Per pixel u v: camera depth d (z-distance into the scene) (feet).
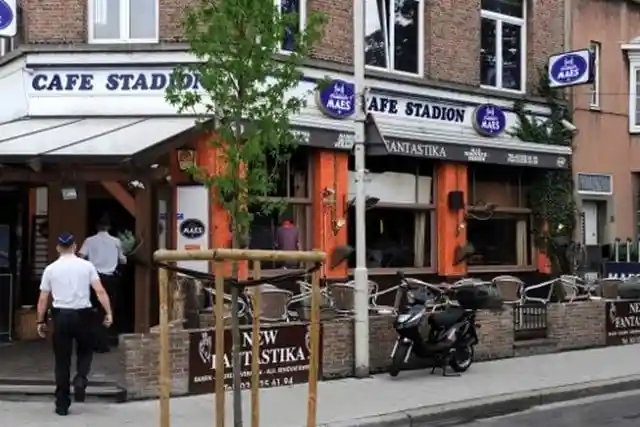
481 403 35.58
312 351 23.49
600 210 70.03
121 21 48.78
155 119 47.26
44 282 32.48
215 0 31.96
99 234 43.06
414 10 58.75
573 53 62.75
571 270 64.75
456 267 58.80
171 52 47.44
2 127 46.52
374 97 54.80
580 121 67.62
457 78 59.82
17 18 49.03
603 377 42.24
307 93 40.16
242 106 27.86
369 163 55.52
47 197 48.67
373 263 55.83
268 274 48.24
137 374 34.68
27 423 30.81
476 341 43.32
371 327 41.81
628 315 54.29
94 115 47.83
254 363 23.56
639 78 71.87
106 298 33.09
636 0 72.23
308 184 51.78
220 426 22.79
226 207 27.94
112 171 41.81
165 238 46.24
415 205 57.62
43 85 48.24
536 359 47.26
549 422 34.22
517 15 65.16
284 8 51.34
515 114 63.52
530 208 65.00
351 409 33.91
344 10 53.62
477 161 58.65
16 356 41.55
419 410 33.94
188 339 35.81
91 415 32.09
